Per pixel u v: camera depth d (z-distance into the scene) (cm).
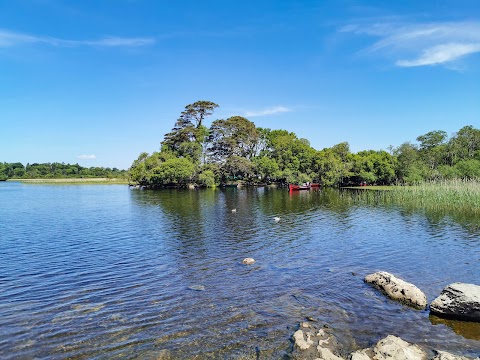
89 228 3356
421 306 1450
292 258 2233
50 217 4169
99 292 1645
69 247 2553
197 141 10812
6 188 11562
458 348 1142
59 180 17525
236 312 1412
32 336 1223
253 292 1633
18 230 3269
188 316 1378
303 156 10600
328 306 1469
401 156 9262
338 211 4509
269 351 1113
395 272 1930
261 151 11812
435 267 2012
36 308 1462
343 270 1975
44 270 1992
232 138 10894
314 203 5494
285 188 9838
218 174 10344
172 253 2366
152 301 1533
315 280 1802
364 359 1009
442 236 2845
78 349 1140
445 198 4591
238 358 1079
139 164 11519
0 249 2495
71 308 1462
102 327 1291
